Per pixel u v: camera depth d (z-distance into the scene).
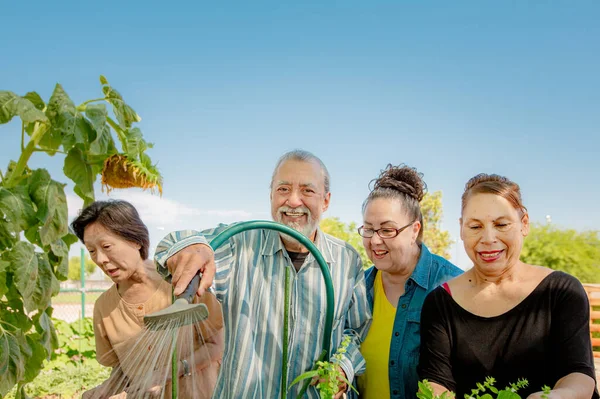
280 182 1.88
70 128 2.89
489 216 1.57
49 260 2.98
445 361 1.62
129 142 3.28
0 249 2.73
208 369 1.68
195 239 1.34
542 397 1.25
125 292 1.86
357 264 2.04
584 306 1.53
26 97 2.99
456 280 1.69
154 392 1.36
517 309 1.56
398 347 2.02
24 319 2.95
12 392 4.84
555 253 12.49
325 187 1.95
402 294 2.11
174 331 1.31
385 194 2.07
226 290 1.86
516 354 1.55
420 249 2.20
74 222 1.90
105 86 3.20
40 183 2.84
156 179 3.39
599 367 7.32
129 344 1.64
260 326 1.84
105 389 1.45
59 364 6.06
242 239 1.92
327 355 1.79
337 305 1.92
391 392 2.02
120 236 1.81
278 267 1.89
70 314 10.71
